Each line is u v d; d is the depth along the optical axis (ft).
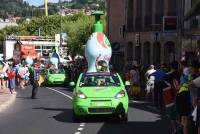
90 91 60.39
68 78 162.71
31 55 247.50
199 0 81.66
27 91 135.74
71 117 67.72
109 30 217.36
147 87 90.84
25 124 60.34
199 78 35.94
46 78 164.14
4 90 131.85
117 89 60.80
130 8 189.47
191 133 39.34
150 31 170.50
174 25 135.13
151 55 168.76
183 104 39.47
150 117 65.98
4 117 69.15
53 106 86.79
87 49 96.12
